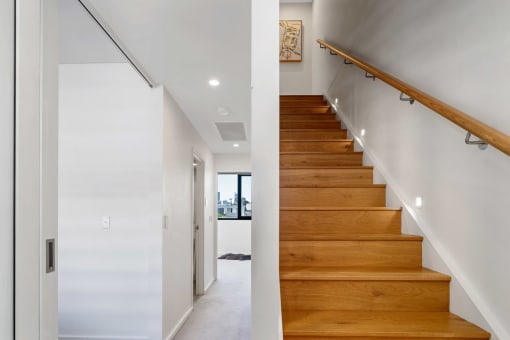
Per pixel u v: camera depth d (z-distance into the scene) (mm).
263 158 1531
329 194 2912
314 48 6785
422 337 1691
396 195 2699
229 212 10047
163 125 3617
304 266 2299
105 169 3623
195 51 2828
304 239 2332
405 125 2646
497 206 1660
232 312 4895
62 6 2355
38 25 1324
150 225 3545
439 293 2020
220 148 7215
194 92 3809
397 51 2789
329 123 4398
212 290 6227
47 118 1362
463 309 1885
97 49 3211
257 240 1517
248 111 4508
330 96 5199
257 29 1556
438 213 2189
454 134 2016
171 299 3885
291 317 1911
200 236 6102
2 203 1171
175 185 4117
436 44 2199
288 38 7113
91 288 3574
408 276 2023
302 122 4426
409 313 1982
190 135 5031
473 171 1843
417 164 2457
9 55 1209
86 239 3598
